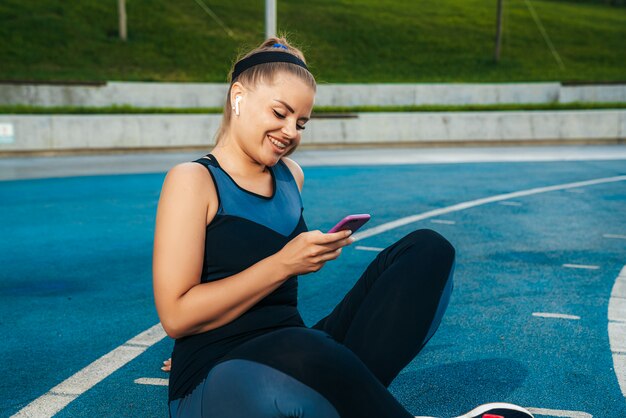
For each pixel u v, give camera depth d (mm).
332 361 1740
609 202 9469
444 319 4602
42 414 3152
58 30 25094
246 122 2178
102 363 3809
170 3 28922
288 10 30391
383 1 33906
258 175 2275
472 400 3326
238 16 28984
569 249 6758
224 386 1792
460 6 34688
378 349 2115
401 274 2152
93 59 23891
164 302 2029
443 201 9477
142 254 6484
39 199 9477
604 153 15883
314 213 8578
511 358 3895
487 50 29094
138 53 24703
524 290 5320
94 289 5324
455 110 19656
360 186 10766
